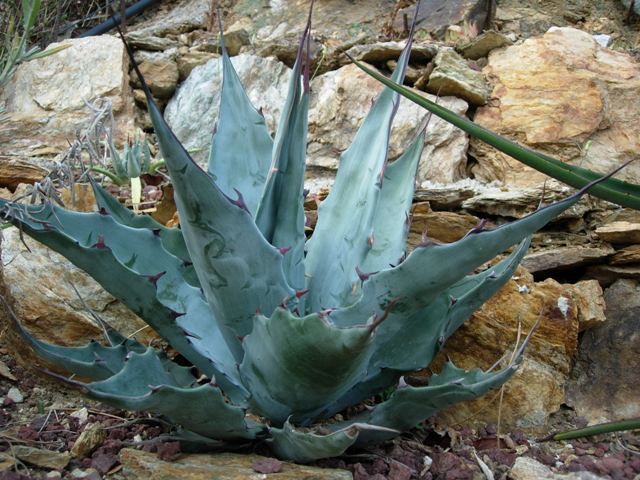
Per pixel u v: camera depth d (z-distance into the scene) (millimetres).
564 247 1117
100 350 790
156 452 778
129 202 1202
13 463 752
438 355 981
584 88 1287
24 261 969
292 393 739
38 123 1355
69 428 860
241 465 729
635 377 978
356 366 694
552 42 1355
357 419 793
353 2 1629
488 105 1323
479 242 674
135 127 1394
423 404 739
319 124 1334
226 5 1702
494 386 711
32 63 1420
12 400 916
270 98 1396
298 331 655
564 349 969
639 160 1246
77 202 1068
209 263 730
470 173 1305
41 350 725
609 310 1044
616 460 843
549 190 1134
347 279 824
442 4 1561
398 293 717
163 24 1621
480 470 827
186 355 793
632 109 1282
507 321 976
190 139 1386
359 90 1343
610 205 1154
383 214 887
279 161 791
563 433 805
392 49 1394
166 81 1455
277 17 1635
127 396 657
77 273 979
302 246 824
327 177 1305
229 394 797
